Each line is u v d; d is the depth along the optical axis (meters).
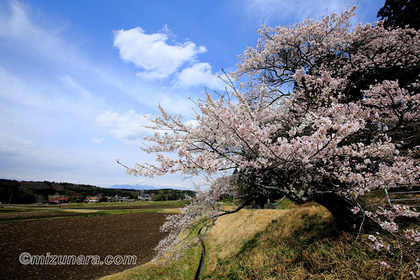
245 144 3.62
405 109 4.86
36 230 23.53
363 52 7.51
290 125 5.48
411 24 9.23
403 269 3.27
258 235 9.38
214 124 3.94
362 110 4.36
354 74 7.77
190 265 9.41
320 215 7.75
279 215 11.00
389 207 5.22
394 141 5.15
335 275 4.06
